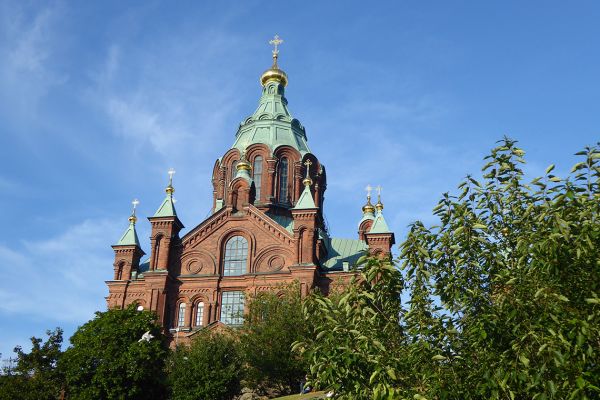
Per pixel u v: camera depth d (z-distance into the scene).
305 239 67.12
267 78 91.69
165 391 51.06
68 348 50.97
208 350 51.84
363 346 18.94
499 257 19.77
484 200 20.75
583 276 17.89
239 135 87.38
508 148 20.84
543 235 18.30
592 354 16.48
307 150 85.44
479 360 18.59
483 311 19.12
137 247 72.62
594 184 18.56
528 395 17.58
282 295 61.97
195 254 69.69
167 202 70.94
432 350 19.27
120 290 69.69
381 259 21.22
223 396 49.69
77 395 48.16
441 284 20.28
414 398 17.83
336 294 50.75
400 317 21.12
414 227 21.22
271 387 54.06
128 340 50.06
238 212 70.75
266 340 52.94
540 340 17.00
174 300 67.81
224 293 67.75
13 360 52.94
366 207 83.12
